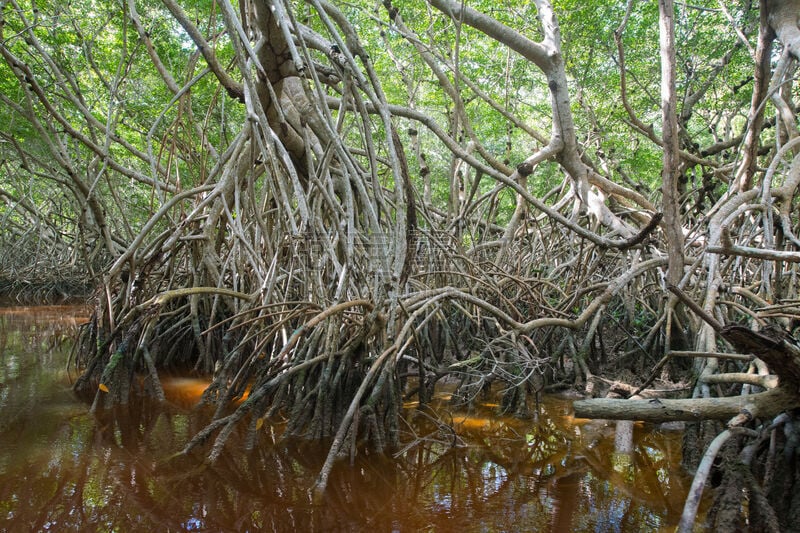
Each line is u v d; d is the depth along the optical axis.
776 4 5.44
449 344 6.96
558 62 7.02
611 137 13.18
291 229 4.72
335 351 4.45
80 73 10.99
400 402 4.76
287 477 3.67
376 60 12.24
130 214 15.68
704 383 3.81
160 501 3.27
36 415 4.94
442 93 12.12
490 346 5.61
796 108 7.66
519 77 12.44
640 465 4.01
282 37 5.30
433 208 10.23
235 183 6.32
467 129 8.62
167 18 10.49
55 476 3.58
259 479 3.62
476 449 4.34
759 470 3.21
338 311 4.22
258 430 4.40
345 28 4.96
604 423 5.04
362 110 4.99
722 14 10.10
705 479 2.41
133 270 6.30
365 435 4.26
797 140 5.30
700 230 6.61
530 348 6.27
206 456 3.96
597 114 12.38
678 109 10.53
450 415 5.21
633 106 11.75
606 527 3.04
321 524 3.04
